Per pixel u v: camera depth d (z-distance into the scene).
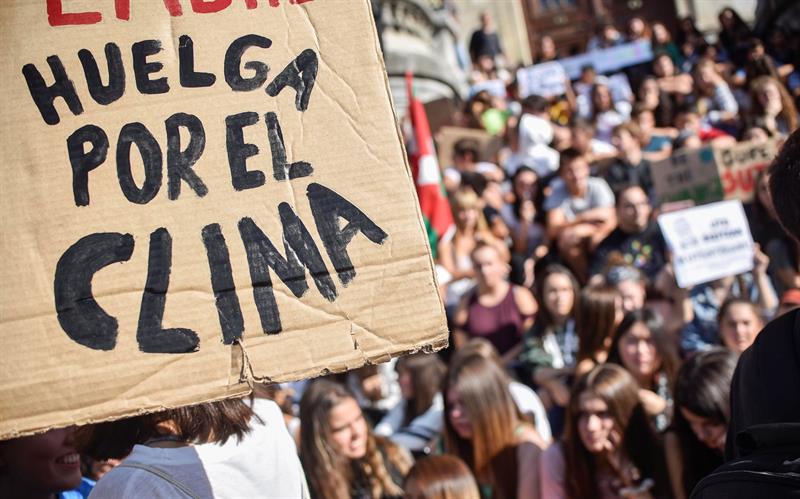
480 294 4.83
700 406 2.74
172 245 1.46
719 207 4.50
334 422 3.24
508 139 7.50
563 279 4.31
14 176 1.46
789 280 4.29
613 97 9.65
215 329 1.45
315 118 1.52
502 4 17.80
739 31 10.39
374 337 1.47
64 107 1.49
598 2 17.58
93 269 1.44
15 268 1.43
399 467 3.43
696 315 4.55
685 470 2.88
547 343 4.34
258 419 1.82
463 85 13.91
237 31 1.54
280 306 1.46
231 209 1.48
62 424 1.40
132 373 1.42
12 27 1.50
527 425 3.29
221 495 1.68
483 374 3.23
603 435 2.97
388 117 1.53
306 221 1.49
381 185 1.51
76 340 1.42
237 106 1.52
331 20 1.55
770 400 1.38
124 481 1.62
